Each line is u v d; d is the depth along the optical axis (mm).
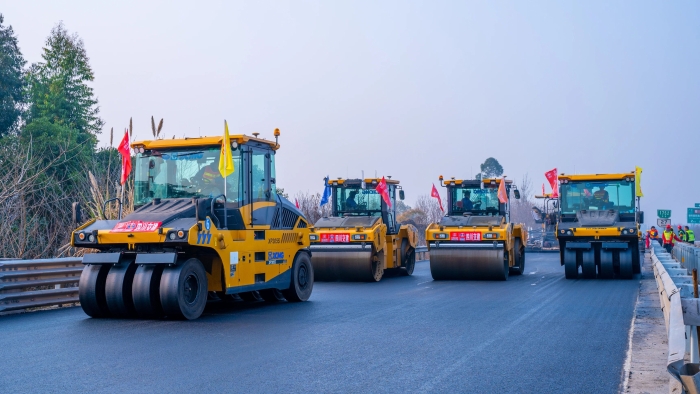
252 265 12633
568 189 21953
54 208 20891
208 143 12477
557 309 12672
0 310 11516
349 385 6449
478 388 6375
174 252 11000
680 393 4062
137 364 7387
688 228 38625
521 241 23156
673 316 4633
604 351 8289
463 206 23109
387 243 22094
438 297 15164
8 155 20438
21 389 6242
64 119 38625
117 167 20875
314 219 29016
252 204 12750
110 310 11195
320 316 11656
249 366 7301
